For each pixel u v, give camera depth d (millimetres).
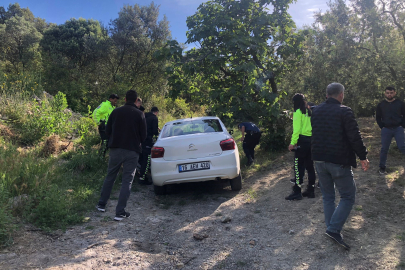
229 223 3926
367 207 3867
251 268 2750
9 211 3479
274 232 3504
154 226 3938
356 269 2549
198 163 4938
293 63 8031
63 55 19703
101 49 17203
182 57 7395
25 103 9289
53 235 3479
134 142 4309
